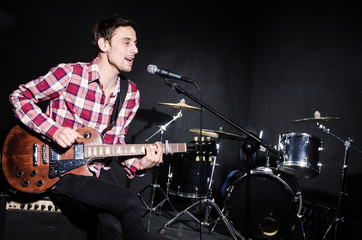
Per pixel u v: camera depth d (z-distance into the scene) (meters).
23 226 1.81
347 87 3.74
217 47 4.58
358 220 3.48
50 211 1.83
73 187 1.69
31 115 1.74
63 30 3.56
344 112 3.74
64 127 1.74
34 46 3.40
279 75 4.51
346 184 3.62
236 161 4.53
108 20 1.92
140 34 4.05
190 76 4.36
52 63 3.49
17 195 1.83
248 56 4.86
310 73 4.14
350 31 3.78
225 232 3.25
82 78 1.86
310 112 4.08
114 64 1.90
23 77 3.34
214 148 2.18
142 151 1.93
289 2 4.51
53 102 1.88
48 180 1.75
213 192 4.24
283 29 4.55
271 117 4.52
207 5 4.53
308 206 3.62
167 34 4.23
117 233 1.65
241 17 4.81
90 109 1.91
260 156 4.13
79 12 3.65
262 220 2.98
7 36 3.27
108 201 1.63
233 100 4.67
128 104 2.08
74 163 1.79
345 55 3.80
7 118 3.24
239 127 1.89
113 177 2.03
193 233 3.08
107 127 1.96
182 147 2.07
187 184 3.23
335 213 3.24
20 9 3.34
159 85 4.16
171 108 4.22
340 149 3.74
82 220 1.84
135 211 1.65
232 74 4.68
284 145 2.92
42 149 1.77
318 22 4.13
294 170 2.96
